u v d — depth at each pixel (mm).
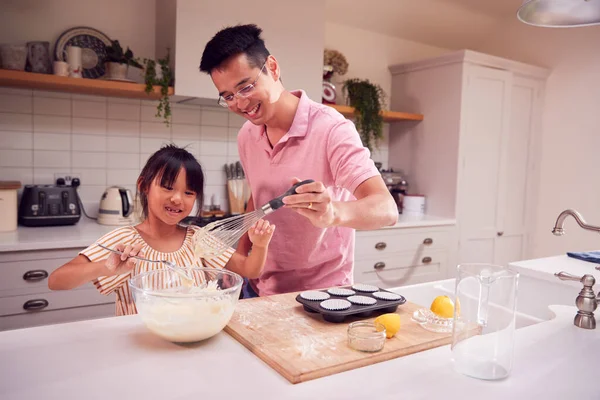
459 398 688
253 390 700
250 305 1077
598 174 3156
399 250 2816
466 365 773
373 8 3131
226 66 1079
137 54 2541
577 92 3252
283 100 1252
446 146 3100
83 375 733
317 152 1250
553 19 1284
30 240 1859
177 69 2240
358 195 1129
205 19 2273
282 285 1435
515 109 3307
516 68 3221
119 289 1213
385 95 3295
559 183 3387
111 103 2480
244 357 822
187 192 1251
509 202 3367
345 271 1415
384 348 848
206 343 878
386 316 917
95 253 1146
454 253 3086
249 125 1435
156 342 874
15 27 2234
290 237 1351
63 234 2014
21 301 1841
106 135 2484
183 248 1296
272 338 878
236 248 1544
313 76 2617
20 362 771
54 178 2385
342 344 858
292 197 887
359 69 3367
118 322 972
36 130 2326
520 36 3533
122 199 2285
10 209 2043
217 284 1008
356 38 3328
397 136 3492
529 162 3439
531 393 709
